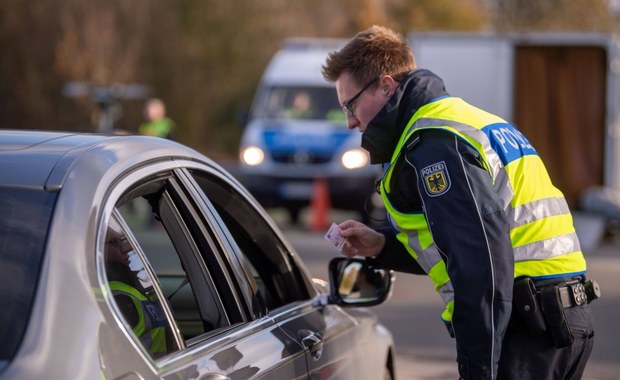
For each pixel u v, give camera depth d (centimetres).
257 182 2209
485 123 473
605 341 1127
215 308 444
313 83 2306
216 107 5344
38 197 356
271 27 5416
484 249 441
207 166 487
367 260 546
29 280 330
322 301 549
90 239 352
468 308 439
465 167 452
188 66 5125
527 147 484
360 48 499
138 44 4712
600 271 1623
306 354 481
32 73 4406
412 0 6147
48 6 4438
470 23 6150
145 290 396
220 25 5250
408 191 476
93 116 4188
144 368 344
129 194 395
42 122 4425
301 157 2192
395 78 497
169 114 5150
